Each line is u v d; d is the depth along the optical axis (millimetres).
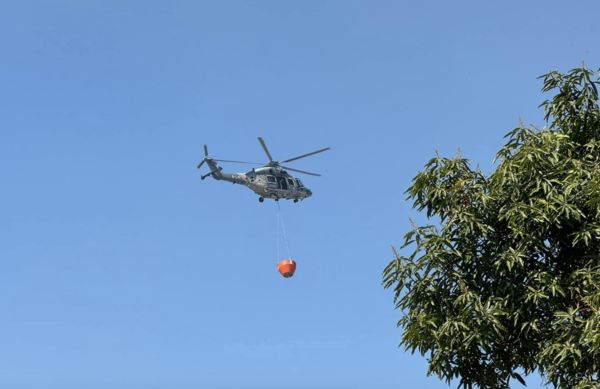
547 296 9406
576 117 10789
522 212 9477
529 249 9883
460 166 10320
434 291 9844
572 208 9422
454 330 9586
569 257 10078
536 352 10023
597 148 10344
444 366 9914
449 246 9812
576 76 10812
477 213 10016
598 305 9039
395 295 10125
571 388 9578
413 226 10039
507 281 9711
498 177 9844
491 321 9406
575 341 9148
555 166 9828
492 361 10109
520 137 10266
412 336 9938
